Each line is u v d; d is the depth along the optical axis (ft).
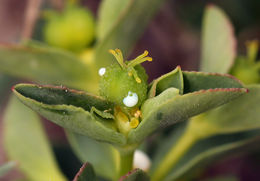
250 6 0.34
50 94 0.18
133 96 0.18
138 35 0.26
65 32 0.25
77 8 0.26
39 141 0.25
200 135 0.23
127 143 0.19
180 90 0.19
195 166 0.23
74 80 0.25
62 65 0.25
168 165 0.23
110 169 0.25
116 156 0.25
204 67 0.24
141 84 0.18
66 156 0.28
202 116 0.23
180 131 0.26
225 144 0.24
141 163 0.26
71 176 0.28
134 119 0.18
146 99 0.19
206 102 0.17
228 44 0.22
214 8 0.23
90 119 0.18
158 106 0.17
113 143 0.19
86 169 0.18
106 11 0.26
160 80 0.19
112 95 0.18
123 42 0.25
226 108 0.22
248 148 0.24
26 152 0.25
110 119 0.19
